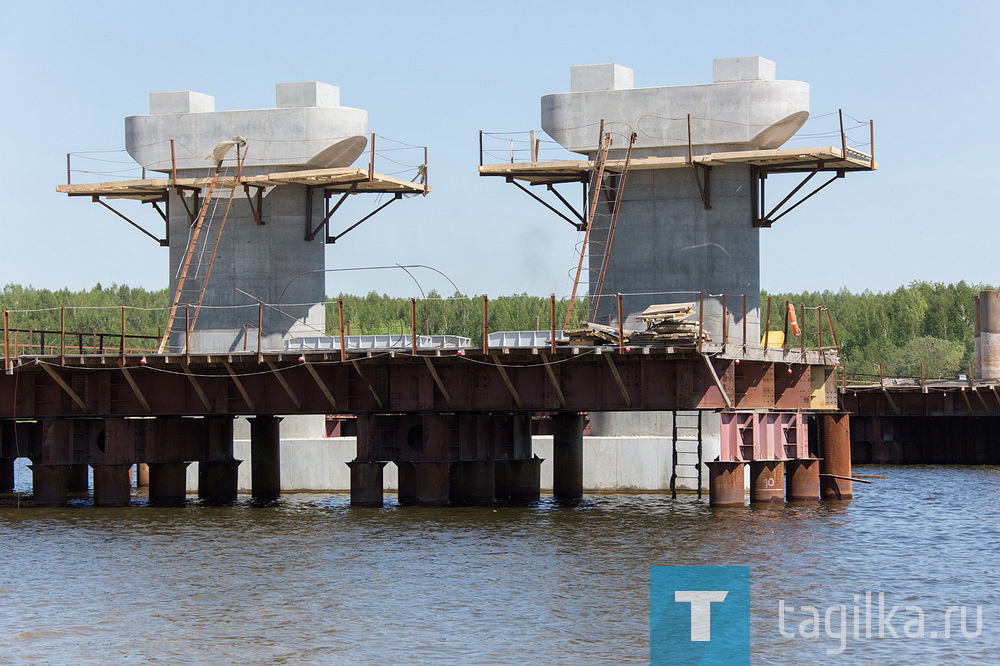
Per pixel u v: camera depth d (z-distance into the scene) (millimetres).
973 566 38688
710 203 59875
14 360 54188
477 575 36562
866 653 28609
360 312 188000
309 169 64875
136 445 56125
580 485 56438
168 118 65188
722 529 45375
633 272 60625
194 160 65000
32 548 42406
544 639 29391
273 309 64562
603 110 60344
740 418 50906
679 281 60125
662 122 59688
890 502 56250
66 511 53281
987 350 97688
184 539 44094
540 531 44969
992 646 29203
